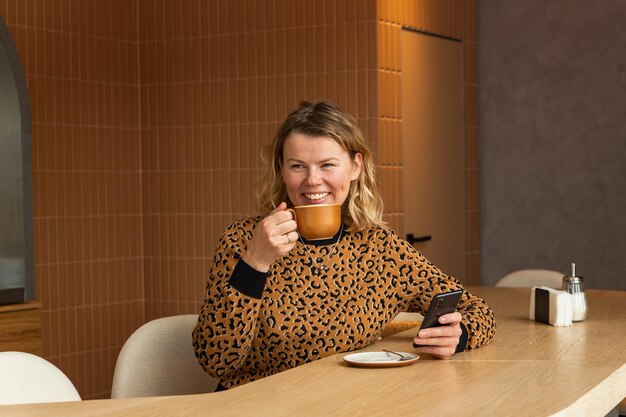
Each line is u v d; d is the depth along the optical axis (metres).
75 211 5.45
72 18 5.43
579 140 5.77
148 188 5.82
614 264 5.68
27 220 3.84
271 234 2.06
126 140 5.75
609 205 5.68
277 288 2.31
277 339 2.28
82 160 5.48
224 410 1.71
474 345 2.32
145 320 5.85
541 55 5.89
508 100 6.00
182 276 5.73
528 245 5.96
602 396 1.93
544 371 2.05
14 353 2.05
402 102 5.35
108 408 1.75
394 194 5.26
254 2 5.43
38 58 5.25
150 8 5.77
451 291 2.36
